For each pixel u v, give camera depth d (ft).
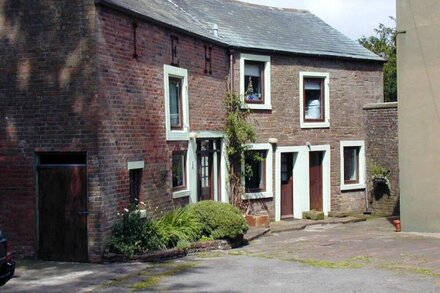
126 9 43.57
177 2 65.10
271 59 65.87
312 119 69.97
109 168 41.91
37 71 42.32
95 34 40.91
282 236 55.98
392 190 71.51
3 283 30.99
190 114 54.39
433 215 53.26
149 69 47.55
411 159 54.29
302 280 34.73
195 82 55.31
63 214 42.16
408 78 54.24
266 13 75.46
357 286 32.96
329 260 41.50
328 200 70.95
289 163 69.41
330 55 70.13
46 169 42.57
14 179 43.14
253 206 64.08
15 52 42.80
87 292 32.48
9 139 43.14
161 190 48.93
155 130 48.21
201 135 55.88
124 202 43.65
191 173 53.98
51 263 41.24
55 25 41.81
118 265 40.11
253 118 64.18
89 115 41.14
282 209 68.39
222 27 65.16
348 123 72.74
